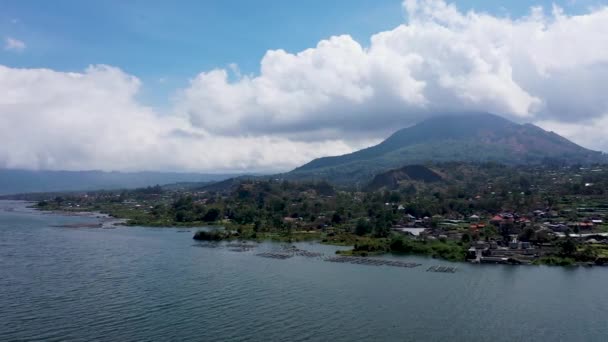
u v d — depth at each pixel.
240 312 114.81
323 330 103.50
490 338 101.00
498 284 150.12
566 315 117.00
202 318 109.38
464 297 133.25
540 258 194.75
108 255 196.00
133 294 129.25
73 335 96.25
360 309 119.88
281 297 130.12
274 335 99.56
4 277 146.88
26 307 114.81
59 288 134.12
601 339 101.19
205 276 156.12
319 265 182.00
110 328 100.94
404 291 139.62
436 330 105.31
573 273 169.88
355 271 170.38
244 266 176.75
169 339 95.56
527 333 104.31
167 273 159.62
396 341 98.25
